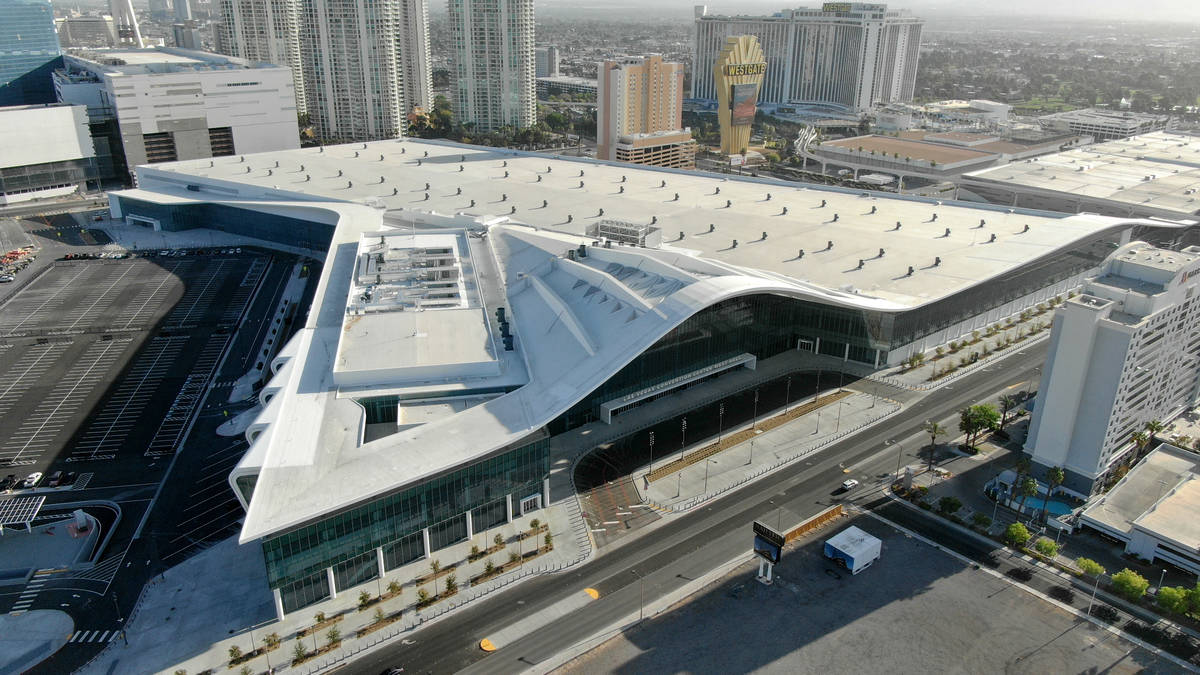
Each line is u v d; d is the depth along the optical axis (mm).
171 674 86500
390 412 118812
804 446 131500
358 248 175625
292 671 87062
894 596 98688
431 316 139125
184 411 144250
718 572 102562
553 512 114125
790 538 109000
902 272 170875
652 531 110438
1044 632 93062
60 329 182125
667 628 93500
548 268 159750
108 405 146750
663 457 127938
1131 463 124625
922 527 111625
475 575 101688
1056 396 116125
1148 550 104125
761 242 191250
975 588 100062
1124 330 108000
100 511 115312
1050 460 119312
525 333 137125
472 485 105812
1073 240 190375
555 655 89500
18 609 96062
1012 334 176750
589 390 113812
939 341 168375
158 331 181125
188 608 96125
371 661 88625
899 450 130375
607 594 98750
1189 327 126312
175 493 119250
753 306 154250
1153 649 90688
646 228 173625
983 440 133500
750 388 150875
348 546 97000
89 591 99062
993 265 174375
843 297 145000
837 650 90375
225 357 167375
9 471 125250
